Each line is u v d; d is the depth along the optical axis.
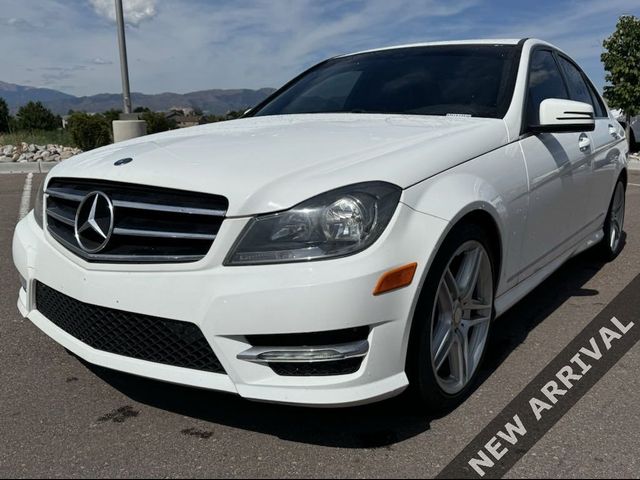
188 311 2.22
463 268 2.65
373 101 3.63
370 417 2.56
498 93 3.33
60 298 2.63
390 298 2.18
